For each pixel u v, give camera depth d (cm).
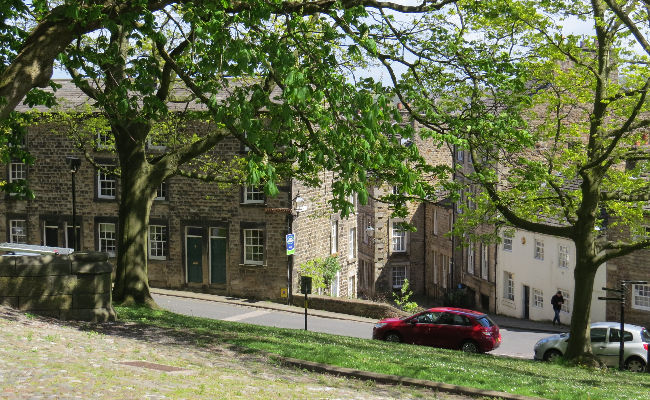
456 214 4834
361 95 1156
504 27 2036
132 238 2217
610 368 2209
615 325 2417
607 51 2083
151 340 1492
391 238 5409
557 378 1673
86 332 1479
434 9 1722
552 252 3766
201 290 3719
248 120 1193
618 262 3416
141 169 2236
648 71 1955
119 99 1368
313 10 1530
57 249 2481
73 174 2466
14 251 2438
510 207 2327
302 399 997
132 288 2208
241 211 3609
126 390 904
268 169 1075
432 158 5166
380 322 2672
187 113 2208
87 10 1288
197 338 1584
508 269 4138
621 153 2075
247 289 3622
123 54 2200
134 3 1309
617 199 2169
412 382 1300
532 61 2084
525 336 3400
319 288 3706
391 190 5353
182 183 3697
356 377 1327
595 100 2095
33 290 1655
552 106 2198
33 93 1520
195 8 1334
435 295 5281
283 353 1468
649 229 3216
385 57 1764
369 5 1683
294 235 3553
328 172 3903
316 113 1302
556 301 3597
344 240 4122
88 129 2980
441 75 1889
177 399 880
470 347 2495
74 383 917
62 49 1284
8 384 877
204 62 1295
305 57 1348
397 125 1256
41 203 3912
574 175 2183
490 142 1866
